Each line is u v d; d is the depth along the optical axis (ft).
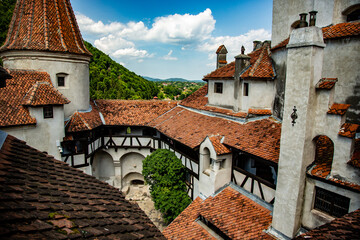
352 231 19.77
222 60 84.23
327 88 30.58
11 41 66.54
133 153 91.50
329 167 33.04
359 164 28.53
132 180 96.73
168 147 76.28
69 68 70.44
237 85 59.31
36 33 66.08
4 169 17.24
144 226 21.07
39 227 12.04
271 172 47.62
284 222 36.06
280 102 50.24
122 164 91.97
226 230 41.60
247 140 48.67
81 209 17.49
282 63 49.78
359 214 23.41
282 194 36.09
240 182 50.01
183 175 66.59
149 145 86.12
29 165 20.79
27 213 12.79
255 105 56.34
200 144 56.34
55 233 12.33
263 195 44.21
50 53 65.98
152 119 85.61
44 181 19.08
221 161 52.26
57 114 61.67
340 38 36.35
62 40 68.39
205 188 54.70
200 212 48.14
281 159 35.83
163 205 62.49
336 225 21.62
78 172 26.13
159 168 64.59
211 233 46.24
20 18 68.18
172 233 48.80
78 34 76.64
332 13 40.91
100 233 14.99
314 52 30.91
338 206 32.04
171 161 65.98
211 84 72.49
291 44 32.76
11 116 55.11
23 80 62.23
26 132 57.26
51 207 15.26
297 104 32.86
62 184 20.68
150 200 86.74
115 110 88.53
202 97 83.25
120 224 18.78
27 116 57.16
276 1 53.47
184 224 50.19
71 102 72.18
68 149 69.87
